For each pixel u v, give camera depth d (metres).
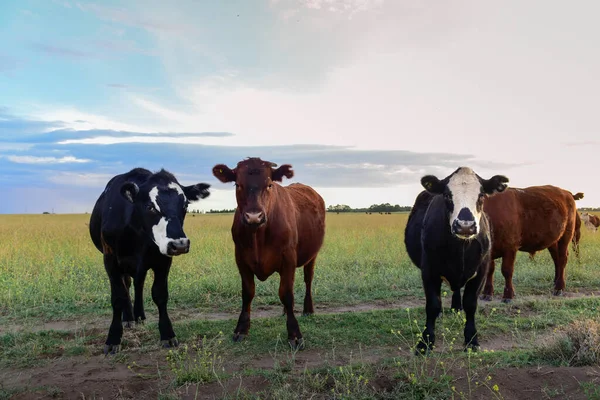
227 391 5.25
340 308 9.72
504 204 10.21
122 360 6.44
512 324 7.91
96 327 8.09
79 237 18.80
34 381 5.64
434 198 7.02
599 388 4.72
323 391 5.23
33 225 27.17
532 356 5.85
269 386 5.36
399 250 16.00
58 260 13.02
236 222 7.41
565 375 5.09
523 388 4.96
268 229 7.20
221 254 14.65
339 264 14.15
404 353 6.55
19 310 9.40
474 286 6.66
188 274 12.18
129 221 6.93
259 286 11.33
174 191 6.90
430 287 6.64
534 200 10.55
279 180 7.27
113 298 6.98
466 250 6.43
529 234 10.47
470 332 6.62
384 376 5.35
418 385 5.06
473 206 6.20
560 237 11.03
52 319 8.80
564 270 11.95
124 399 5.16
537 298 10.45
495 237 10.09
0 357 6.59
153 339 7.34
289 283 7.32
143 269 7.15
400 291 11.05
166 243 6.57
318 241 9.00
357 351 6.72
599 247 17.48
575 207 11.66
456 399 4.83
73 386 5.37
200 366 5.82
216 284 11.19
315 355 6.58
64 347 6.95
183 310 9.57
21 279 11.05
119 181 7.54
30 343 7.05
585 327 5.96
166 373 5.87
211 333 7.61
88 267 13.20
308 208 8.66
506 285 10.23
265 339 7.32
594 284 12.05
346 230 23.33
